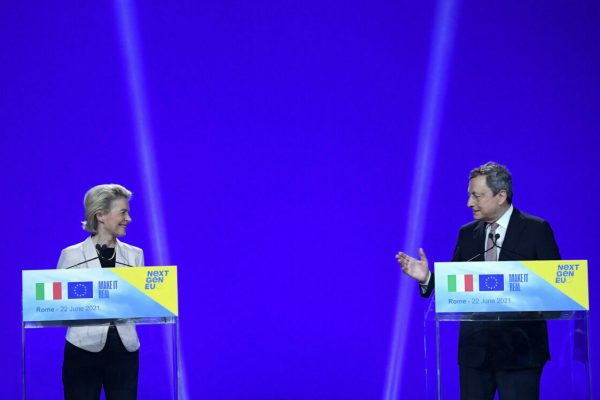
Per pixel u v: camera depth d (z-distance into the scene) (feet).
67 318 20.29
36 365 20.40
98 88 36.29
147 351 20.42
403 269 24.41
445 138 37.14
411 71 37.29
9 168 35.70
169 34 36.73
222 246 36.52
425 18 37.42
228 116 36.83
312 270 36.81
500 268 20.26
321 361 36.70
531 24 37.40
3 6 35.96
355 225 36.99
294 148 36.99
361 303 36.88
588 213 37.09
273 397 36.50
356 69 37.29
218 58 36.88
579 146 37.24
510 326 20.40
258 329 36.58
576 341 20.20
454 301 20.20
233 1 37.04
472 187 23.79
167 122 36.52
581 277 20.18
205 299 36.37
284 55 37.14
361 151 37.11
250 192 36.73
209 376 36.27
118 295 20.47
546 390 20.18
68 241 35.86
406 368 36.81
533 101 37.24
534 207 36.99
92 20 36.40
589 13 37.50
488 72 37.32
